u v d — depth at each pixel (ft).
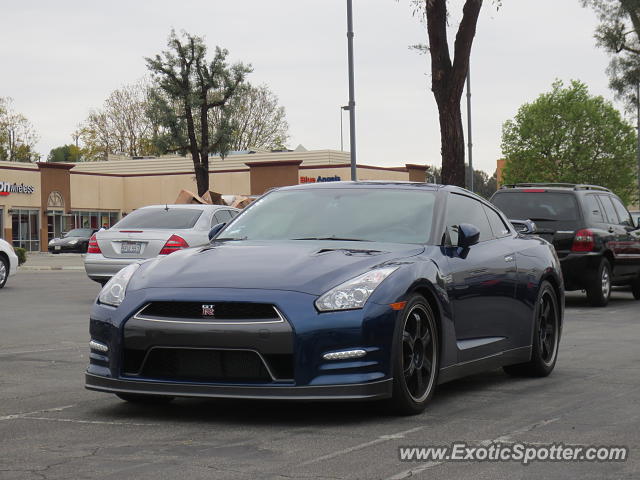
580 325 38.81
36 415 18.40
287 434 16.37
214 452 14.90
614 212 52.31
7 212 183.93
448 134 69.10
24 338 34.35
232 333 16.65
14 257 63.77
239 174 199.21
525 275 23.22
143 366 17.34
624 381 23.21
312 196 21.72
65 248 168.76
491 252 22.06
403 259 18.63
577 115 210.59
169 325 16.94
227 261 18.28
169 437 16.14
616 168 210.38
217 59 157.28
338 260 18.10
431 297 18.90
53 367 26.35
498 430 16.75
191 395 16.88
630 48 142.72
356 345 16.80
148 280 17.92
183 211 49.67
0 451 15.02
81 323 40.04
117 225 49.14
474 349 20.49
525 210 49.11
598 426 17.16
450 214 21.35
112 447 15.31
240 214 21.97
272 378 16.67
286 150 233.35
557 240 48.37
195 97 155.02
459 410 18.86
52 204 193.98
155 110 159.43
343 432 16.55
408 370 18.07
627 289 64.28
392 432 16.55
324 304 16.84
